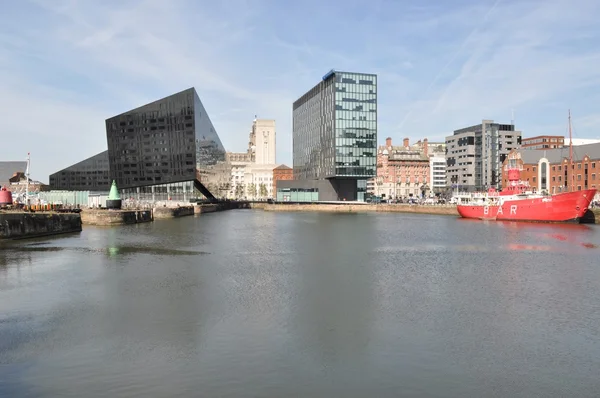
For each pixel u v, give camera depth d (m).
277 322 23.47
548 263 42.03
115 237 63.66
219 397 15.44
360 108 158.75
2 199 70.38
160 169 140.75
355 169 158.50
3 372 17.36
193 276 35.31
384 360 18.69
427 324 23.31
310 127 189.00
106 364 18.08
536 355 19.39
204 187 159.12
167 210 113.00
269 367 17.88
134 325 22.91
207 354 19.12
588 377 17.34
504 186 169.25
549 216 90.50
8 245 53.88
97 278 34.25
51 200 110.56
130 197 142.38
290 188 175.75
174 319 23.89
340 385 16.41
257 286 31.77
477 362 18.59
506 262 42.66
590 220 88.19
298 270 38.22
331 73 158.75
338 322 23.52
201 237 65.06
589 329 22.70
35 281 33.09
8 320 23.73
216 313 24.98
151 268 38.72
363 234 71.06
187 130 137.62
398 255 47.34
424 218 116.19
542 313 25.41
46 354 19.09
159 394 15.62
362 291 30.41
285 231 76.75
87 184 151.12
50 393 15.65
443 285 32.38
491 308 26.33
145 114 141.00
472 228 81.50
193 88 135.38
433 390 16.16
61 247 51.97
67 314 24.78
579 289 31.14
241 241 60.31
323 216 129.00
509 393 16.05
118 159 144.38
